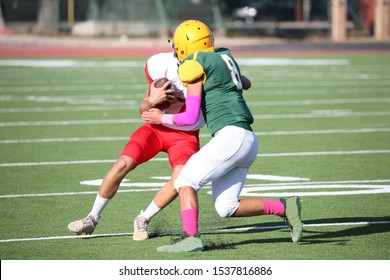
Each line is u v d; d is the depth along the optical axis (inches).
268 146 1405.0
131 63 3228.3
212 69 746.2
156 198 813.9
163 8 4943.4
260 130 1584.6
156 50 3956.7
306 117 1765.5
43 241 817.5
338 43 4608.8
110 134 1540.4
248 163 757.3
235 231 858.8
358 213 928.3
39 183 1108.5
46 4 4867.1
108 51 3902.6
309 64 3235.7
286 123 1676.9
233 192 758.5
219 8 5502.0
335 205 970.1
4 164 1250.6
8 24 4995.1
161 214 936.9
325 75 2763.3
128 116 1781.5
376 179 1127.0
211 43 778.2
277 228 869.8
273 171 1188.5
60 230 860.6
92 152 1350.9
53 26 4874.5
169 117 756.0
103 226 879.1
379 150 1364.4
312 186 1083.3
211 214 937.5
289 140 1467.8
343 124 1664.6
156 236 837.8
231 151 738.2
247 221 905.5
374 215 919.0
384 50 4037.9
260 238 826.2
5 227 872.9
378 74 2800.2
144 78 2640.3
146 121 767.7
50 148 1391.5
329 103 2015.3
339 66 3142.2
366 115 1800.0
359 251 772.0
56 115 1798.7
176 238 812.6
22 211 946.1
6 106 1950.1
